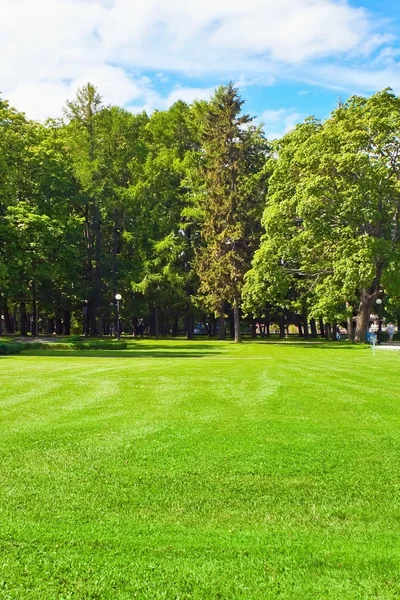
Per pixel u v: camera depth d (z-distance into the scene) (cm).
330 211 2739
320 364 1634
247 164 3725
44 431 714
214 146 3669
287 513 473
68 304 4294
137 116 4578
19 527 434
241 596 339
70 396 977
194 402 919
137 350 2638
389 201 2873
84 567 373
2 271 2773
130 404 901
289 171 3086
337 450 641
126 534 426
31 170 3534
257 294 3158
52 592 341
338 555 395
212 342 3550
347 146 2700
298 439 684
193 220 4088
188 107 4528
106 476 552
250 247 3506
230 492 516
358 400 945
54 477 547
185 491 517
